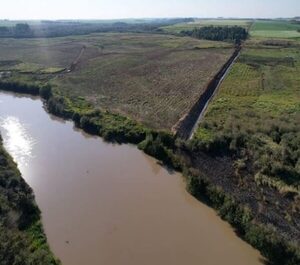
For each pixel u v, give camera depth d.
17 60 117.19
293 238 31.31
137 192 40.16
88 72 98.88
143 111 64.81
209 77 89.06
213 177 41.47
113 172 44.81
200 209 36.91
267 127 52.44
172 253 31.03
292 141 47.22
